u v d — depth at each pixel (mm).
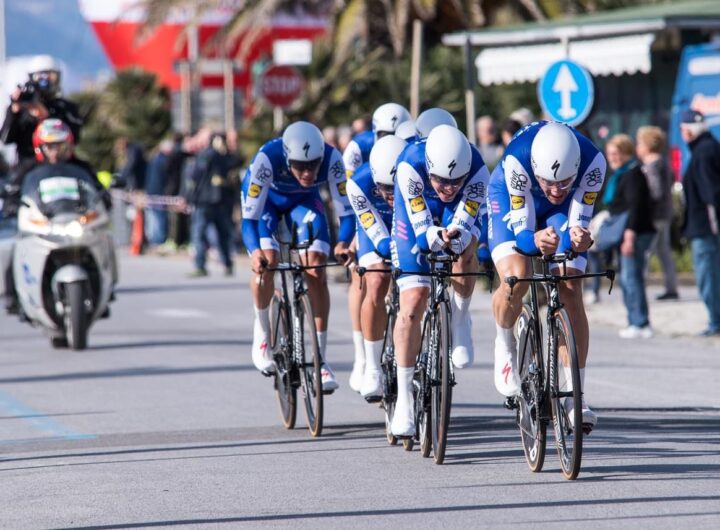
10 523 19703
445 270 23750
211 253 78812
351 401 30812
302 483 21984
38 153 41625
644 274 41562
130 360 38188
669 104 66625
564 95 43531
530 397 22547
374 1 85438
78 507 20609
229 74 94000
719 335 41000
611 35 60688
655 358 37125
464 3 82812
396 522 19141
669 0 90625
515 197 22578
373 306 25781
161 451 25125
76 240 39969
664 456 23531
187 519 19625
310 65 84375
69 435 27047
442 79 80188
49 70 42281
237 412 29438
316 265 26750
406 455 24375
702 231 40406
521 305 23438
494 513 19578
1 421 28906
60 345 41719
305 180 26891
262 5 90000
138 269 72438
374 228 25781
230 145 78688
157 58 113375
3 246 45500
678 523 18703
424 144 23828
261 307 28312
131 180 88688
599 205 59344
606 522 18859
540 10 85500
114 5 111500
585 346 22578
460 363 25656
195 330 45375
